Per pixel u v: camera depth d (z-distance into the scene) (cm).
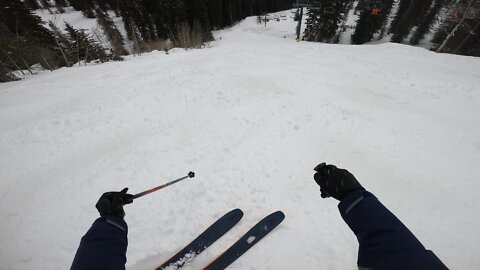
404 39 3406
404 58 966
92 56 1569
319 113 502
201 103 565
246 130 448
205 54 1135
